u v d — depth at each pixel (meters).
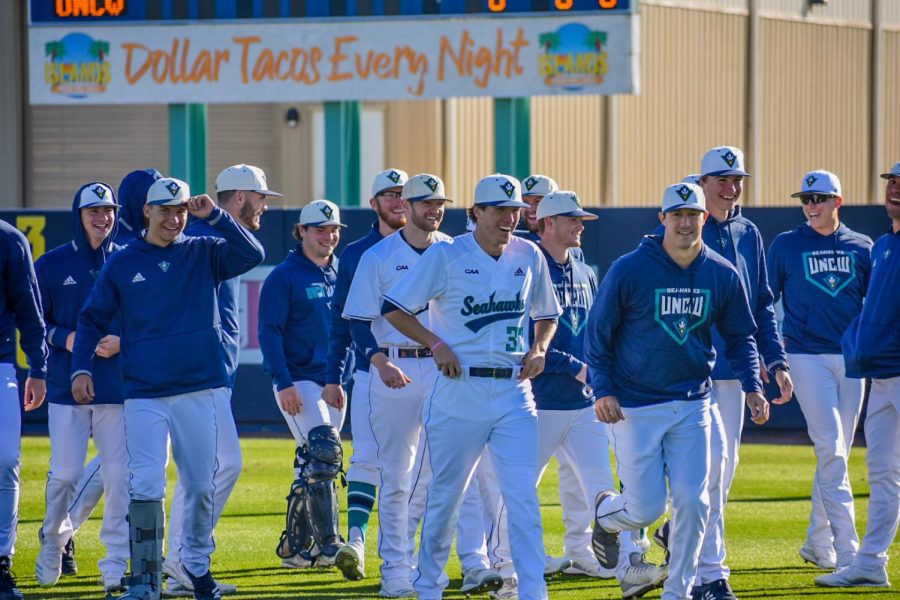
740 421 19.83
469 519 18.77
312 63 43.31
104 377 19.47
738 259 19.47
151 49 43.78
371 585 20.06
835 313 21.33
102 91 44.03
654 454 17.19
